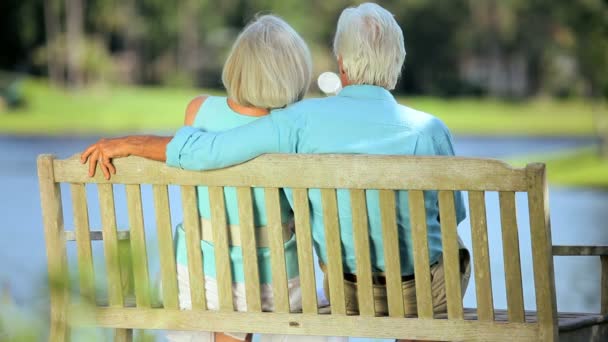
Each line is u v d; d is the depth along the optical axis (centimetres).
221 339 557
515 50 11962
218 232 529
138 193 534
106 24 11606
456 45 12125
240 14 11731
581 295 1265
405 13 12050
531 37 11875
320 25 11394
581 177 4681
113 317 544
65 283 330
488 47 12062
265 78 541
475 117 10900
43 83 11356
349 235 529
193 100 572
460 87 12181
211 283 547
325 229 511
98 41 11694
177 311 540
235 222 542
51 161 543
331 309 520
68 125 9425
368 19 535
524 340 491
